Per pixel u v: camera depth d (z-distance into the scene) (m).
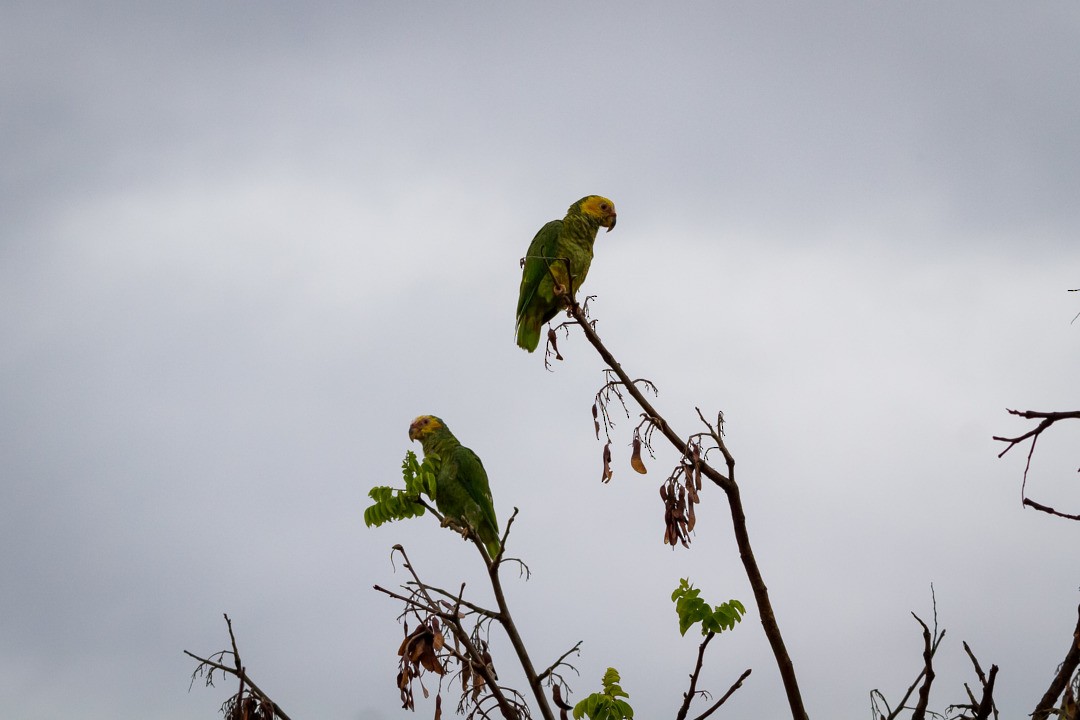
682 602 10.60
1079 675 8.73
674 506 10.52
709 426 10.84
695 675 10.57
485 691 10.67
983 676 8.71
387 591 10.56
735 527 10.84
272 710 10.59
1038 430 7.70
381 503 13.01
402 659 10.27
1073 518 7.65
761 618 10.71
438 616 10.41
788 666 10.55
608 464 10.87
